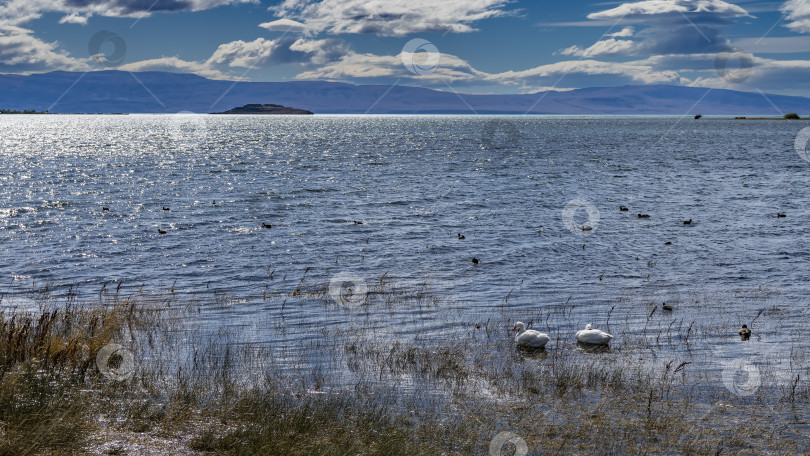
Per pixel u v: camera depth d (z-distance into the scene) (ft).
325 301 77.97
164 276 92.27
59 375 45.01
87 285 86.84
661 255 106.11
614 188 202.49
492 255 106.63
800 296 79.92
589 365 54.44
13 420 34.12
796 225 134.82
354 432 38.68
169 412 39.22
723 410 44.78
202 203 167.22
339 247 113.29
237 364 53.42
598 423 42.11
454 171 257.14
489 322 68.69
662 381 50.62
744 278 90.38
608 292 82.64
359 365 53.78
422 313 72.43
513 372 52.54
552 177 235.20
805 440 39.99
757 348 59.36
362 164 290.97
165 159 321.52
